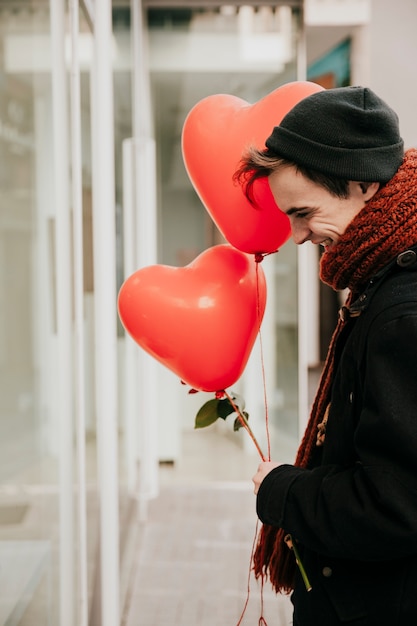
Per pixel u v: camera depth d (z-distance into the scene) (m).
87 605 2.03
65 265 1.82
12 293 1.84
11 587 1.62
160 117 4.49
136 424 3.67
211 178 1.18
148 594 2.72
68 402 1.83
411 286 0.87
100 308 1.98
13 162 1.82
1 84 1.71
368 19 5.28
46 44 1.79
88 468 2.31
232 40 4.27
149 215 3.64
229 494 4.03
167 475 4.42
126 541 3.04
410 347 0.83
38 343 1.88
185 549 3.18
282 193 0.94
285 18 4.24
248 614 2.54
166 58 4.28
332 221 0.92
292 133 0.90
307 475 0.95
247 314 1.21
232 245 1.24
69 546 1.84
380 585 0.92
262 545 1.24
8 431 1.82
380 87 5.58
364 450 0.87
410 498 0.82
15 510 1.76
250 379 4.45
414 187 0.87
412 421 0.82
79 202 1.84
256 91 4.32
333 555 0.90
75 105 1.83
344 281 0.95
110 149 1.94
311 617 1.01
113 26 2.84
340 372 0.97
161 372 4.62
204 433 5.29
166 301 1.18
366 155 0.87
